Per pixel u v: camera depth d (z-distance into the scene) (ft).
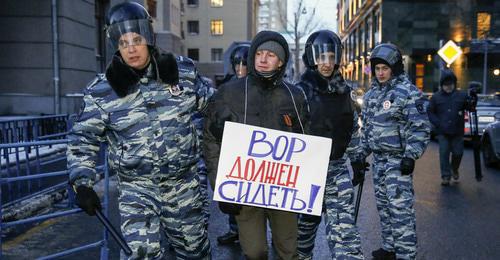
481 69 111.34
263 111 9.96
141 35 8.91
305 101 10.44
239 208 9.85
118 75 8.96
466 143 46.11
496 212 20.77
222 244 16.25
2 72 48.60
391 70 13.38
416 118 12.76
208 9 187.32
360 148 12.73
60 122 29.14
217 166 9.97
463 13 111.75
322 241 16.63
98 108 9.15
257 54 9.78
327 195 11.84
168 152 9.29
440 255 15.30
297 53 138.82
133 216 9.13
